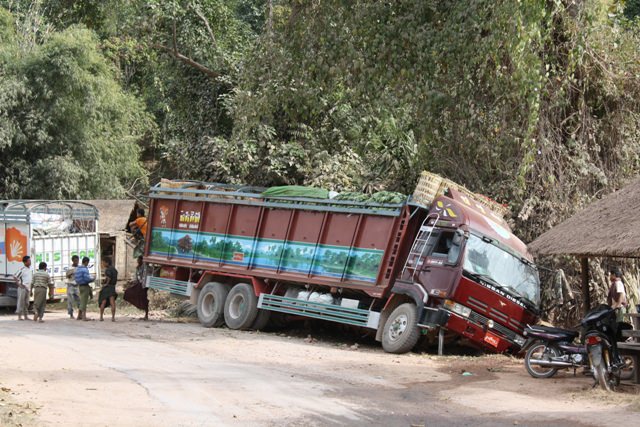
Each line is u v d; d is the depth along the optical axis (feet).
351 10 57.98
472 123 60.03
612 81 65.57
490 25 51.93
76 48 113.19
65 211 90.53
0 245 87.30
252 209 67.21
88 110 114.62
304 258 62.54
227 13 104.53
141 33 104.78
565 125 66.39
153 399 34.68
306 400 35.63
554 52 62.39
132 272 106.83
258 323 66.18
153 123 138.62
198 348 53.83
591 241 42.29
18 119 112.27
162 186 75.15
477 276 53.11
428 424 30.99
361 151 83.71
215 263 69.56
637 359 42.75
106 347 53.01
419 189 56.18
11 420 28.81
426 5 56.44
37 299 73.46
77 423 29.17
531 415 32.63
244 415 31.81
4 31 117.91
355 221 59.36
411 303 54.90
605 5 63.26
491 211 58.29
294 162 87.71
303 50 61.26
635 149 67.26
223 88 101.19
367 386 40.29
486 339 53.52
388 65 57.31
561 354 43.88
